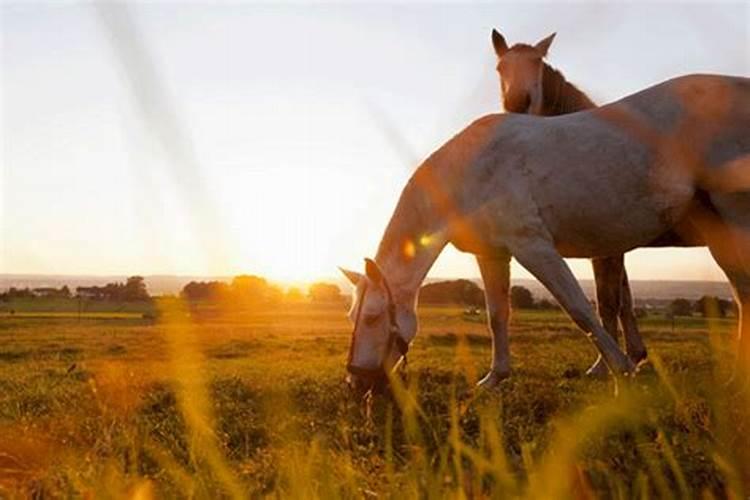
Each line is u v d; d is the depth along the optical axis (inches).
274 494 86.7
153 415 214.4
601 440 115.4
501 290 279.3
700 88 242.7
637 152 242.4
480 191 255.4
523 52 311.1
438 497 73.6
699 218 252.1
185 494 88.0
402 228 266.7
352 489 85.4
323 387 269.6
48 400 286.5
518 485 78.2
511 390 242.1
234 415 217.5
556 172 246.8
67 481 115.3
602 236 251.0
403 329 259.0
